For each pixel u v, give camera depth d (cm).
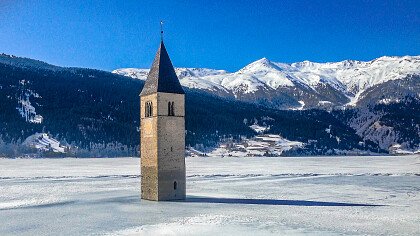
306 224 6006
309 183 12475
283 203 8150
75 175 15188
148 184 8575
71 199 8681
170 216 6694
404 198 8988
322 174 16138
